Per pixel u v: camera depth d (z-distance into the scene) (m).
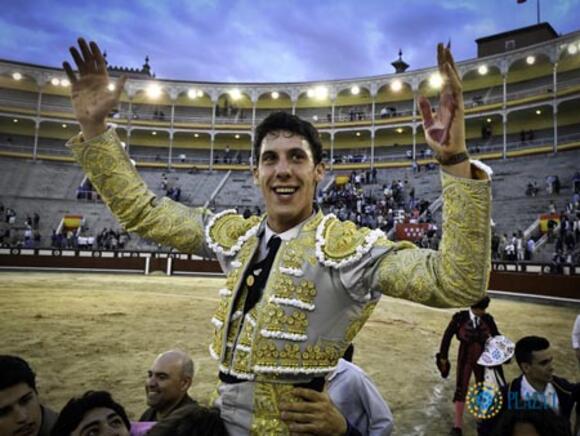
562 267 16.59
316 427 1.17
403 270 1.11
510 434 1.55
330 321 1.24
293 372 1.20
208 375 5.86
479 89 38.56
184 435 1.23
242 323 1.32
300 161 1.35
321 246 1.27
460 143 1.08
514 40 37.84
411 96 42.22
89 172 1.52
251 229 1.48
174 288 17.78
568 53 31.81
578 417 2.85
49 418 1.88
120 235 28.45
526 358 2.90
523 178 28.81
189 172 40.38
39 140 41.53
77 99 1.51
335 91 40.69
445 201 1.09
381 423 2.03
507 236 23.25
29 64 38.72
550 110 33.69
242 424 1.23
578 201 22.17
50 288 16.17
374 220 26.33
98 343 7.53
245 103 45.75
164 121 42.00
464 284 1.02
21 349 6.92
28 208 31.45
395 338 9.06
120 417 1.57
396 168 37.34
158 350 7.16
